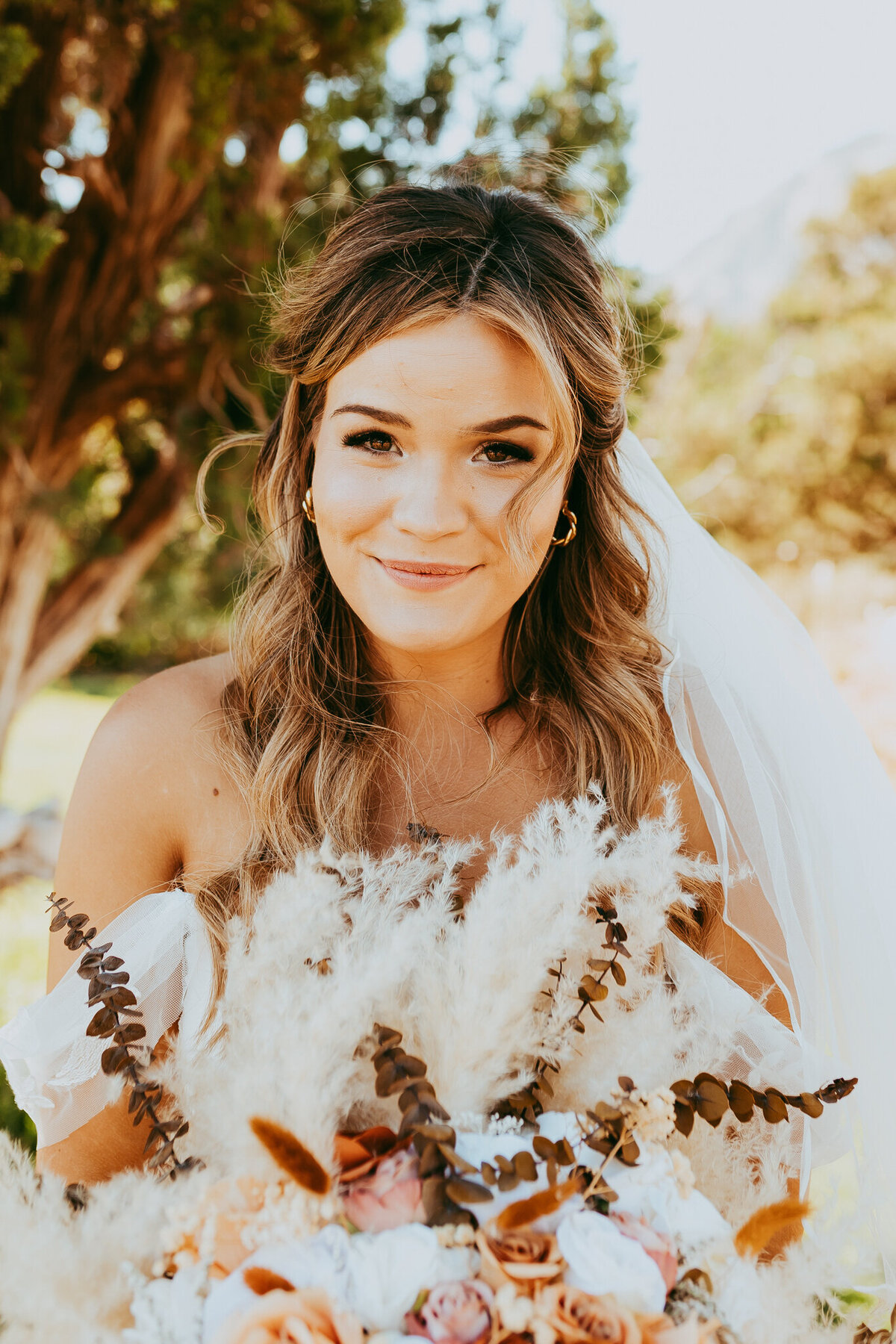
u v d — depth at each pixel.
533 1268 0.67
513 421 1.04
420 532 1.03
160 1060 0.92
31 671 5.67
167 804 1.25
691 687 1.33
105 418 5.20
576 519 1.31
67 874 1.24
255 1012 0.82
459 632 1.09
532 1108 0.84
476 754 1.30
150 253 4.75
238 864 1.20
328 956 0.87
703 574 1.39
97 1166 1.19
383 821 1.28
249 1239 0.73
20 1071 1.15
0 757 5.57
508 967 0.82
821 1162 1.21
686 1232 0.77
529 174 1.51
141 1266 0.76
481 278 1.04
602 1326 0.67
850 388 12.53
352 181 4.62
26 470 4.78
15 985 4.80
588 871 0.86
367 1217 0.73
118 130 4.53
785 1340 0.74
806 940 1.25
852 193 13.79
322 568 1.32
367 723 1.29
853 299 13.43
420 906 0.88
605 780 1.29
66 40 4.36
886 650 5.25
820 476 12.46
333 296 1.11
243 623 1.39
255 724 1.30
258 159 4.70
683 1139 0.85
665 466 5.47
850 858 1.26
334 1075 0.78
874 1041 1.22
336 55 4.04
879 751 4.67
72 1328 0.72
